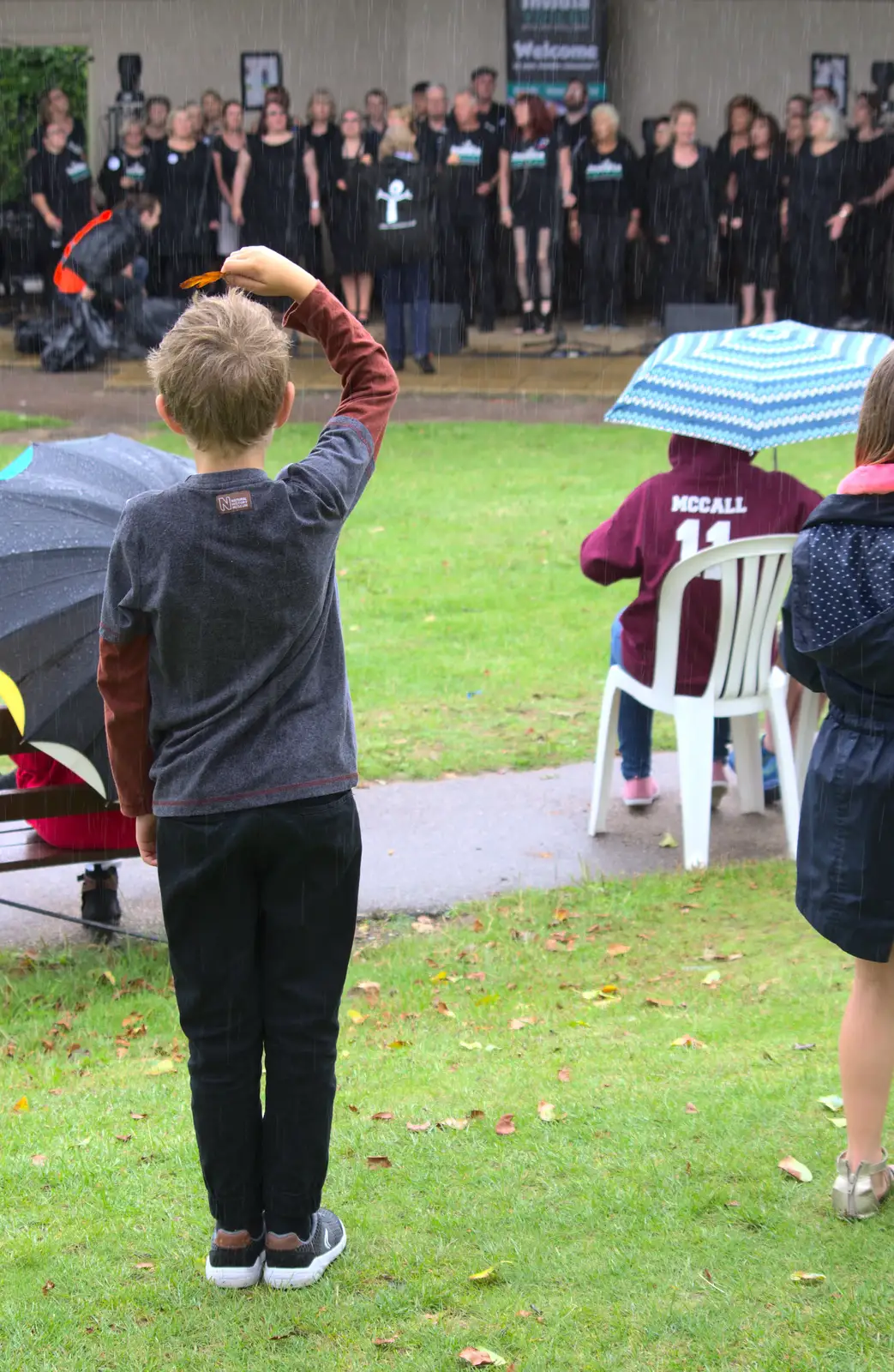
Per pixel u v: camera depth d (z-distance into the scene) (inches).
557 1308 100.3
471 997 169.9
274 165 631.8
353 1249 108.9
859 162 620.1
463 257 677.9
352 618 333.4
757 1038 148.2
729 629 202.8
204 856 94.1
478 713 275.9
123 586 92.8
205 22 762.2
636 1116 128.5
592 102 729.0
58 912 199.5
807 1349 94.9
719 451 202.2
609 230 663.8
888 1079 109.2
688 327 642.2
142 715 96.5
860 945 104.6
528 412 575.5
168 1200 118.2
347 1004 169.5
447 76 762.8
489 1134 127.0
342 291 719.7
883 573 102.5
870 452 105.8
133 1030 167.2
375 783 243.4
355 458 97.0
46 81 768.3
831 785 105.3
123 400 581.3
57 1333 99.3
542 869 212.1
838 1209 110.3
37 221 658.2
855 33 733.9
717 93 748.6
